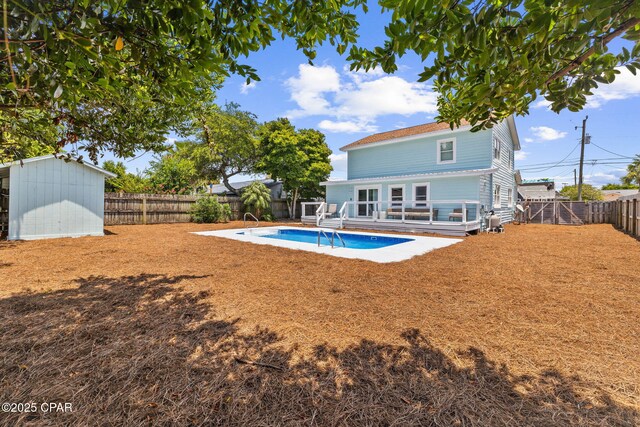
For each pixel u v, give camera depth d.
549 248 7.38
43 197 9.16
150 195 15.38
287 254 6.75
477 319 3.09
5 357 2.27
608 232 10.98
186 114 3.89
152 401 1.80
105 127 2.78
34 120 2.55
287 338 2.67
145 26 1.54
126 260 6.02
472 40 1.37
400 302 3.60
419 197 13.87
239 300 3.68
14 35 1.36
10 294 3.80
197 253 6.84
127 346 2.48
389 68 2.11
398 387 1.96
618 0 1.15
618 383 1.98
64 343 2.52
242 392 1.90
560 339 2.62
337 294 3.91
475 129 2.49
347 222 14.30
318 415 1.70
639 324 2.92
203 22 1.60
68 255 6.47
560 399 1.82
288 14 1.87
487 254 6.64
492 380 2.03
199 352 2.40
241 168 22.98
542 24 1.27
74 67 1.58
